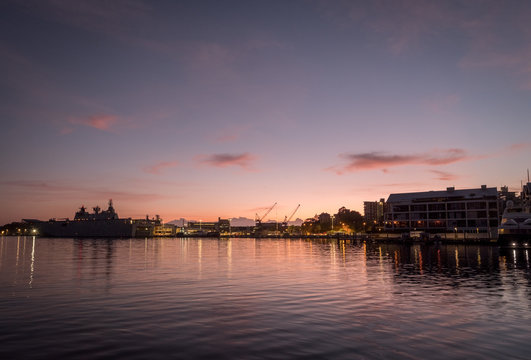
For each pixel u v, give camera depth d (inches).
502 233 4552.2
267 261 2466.8
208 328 765.9
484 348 641.0
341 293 1169.4
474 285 1344.7
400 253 3398.1
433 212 6638.8
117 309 938.7
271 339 692.7
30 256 3048.7
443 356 602.5
